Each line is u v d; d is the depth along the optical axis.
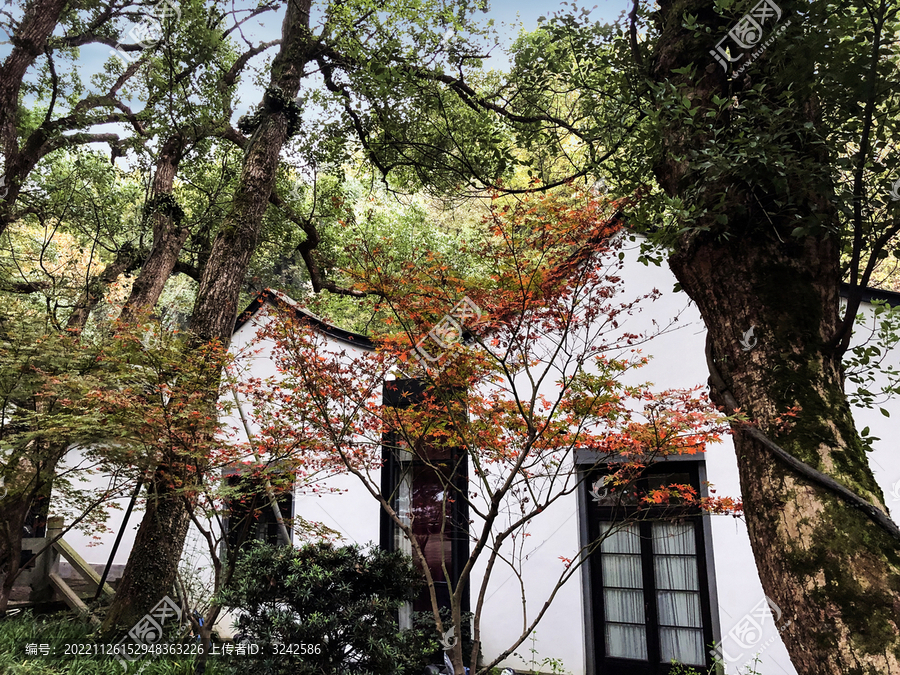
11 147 7.56
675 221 3.28
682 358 5.83
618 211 3.95
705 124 3.16
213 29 8.52
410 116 8.27
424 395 4.59
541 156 6.31
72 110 9.08
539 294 3.87
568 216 3.71
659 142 3.68
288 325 4.21
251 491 5.25
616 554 5.93
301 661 4.42
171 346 5.13
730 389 3.11
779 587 2.60
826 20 2.92
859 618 2.26
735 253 3.15
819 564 2.43
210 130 8.89
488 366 4.18
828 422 2.74
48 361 5.55
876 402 5.22
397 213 11.98
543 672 5.80
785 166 2.83
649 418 3.51
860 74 2.83
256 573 4.73
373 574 4.87
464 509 6.46
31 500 6.27
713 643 5.33
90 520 7.05
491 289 4.03
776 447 2.75
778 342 2.94
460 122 8.05
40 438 5.67
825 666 2.31
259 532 7.27
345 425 4.29
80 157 9.99
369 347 6.90
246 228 7.00
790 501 2.63
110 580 8.85
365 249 4.17
